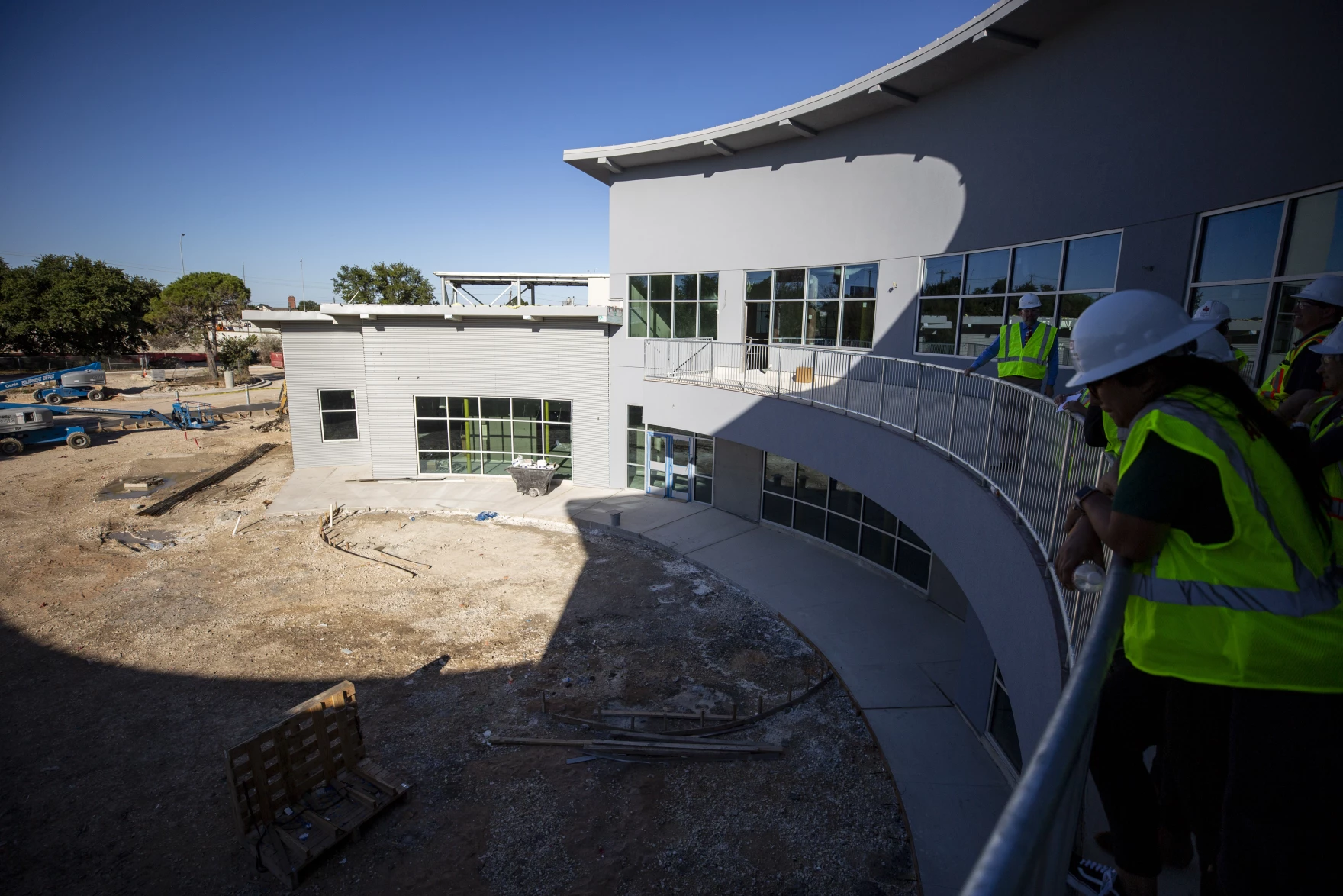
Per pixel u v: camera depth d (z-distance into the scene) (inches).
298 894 337.1
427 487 1005.8
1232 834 58.4
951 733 454.9
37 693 500.7
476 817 387.5
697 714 474.6
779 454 622.2
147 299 2532.0
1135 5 377.7
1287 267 293.4
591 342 952.3
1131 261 383.9
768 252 764.0
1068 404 197.2
